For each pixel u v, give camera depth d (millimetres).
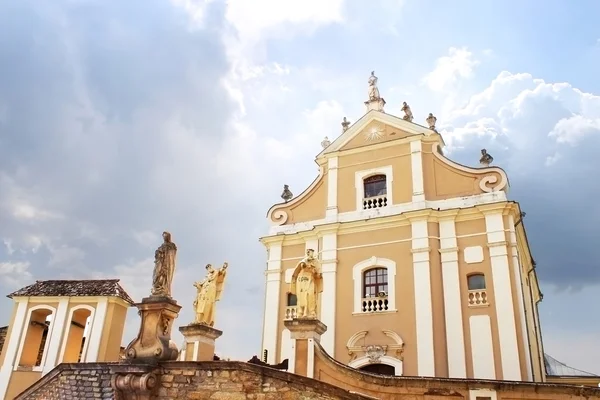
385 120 25219
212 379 10883
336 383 14609
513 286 19812
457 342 19750
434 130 23781
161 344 11695
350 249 23109
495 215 21062
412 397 13805
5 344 26203
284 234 24766
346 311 22000
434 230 21875
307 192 25703
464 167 22719
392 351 20422
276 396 10320
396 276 21672
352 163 25047
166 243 13281
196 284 17297
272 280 24281
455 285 20656
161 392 11242
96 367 13680
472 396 13391
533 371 20344
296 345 15117
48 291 27250
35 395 14109
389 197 23453
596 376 28531
